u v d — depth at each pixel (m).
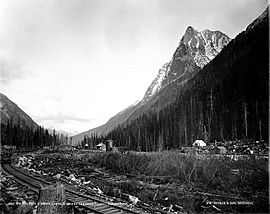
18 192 11.88
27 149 46.69
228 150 25.03
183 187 17.72
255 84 39.53
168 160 21.83
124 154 27.45
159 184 19.00
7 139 48.34
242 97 37.72
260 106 34.03
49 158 31.58
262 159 18.31
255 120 32.59
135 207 11.02
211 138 32.69
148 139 36.28
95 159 29.45
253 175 17.12
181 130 34.44
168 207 13.88
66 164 28.45
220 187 17.12
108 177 22.34
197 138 33.00
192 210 13.94
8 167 23.41
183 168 20.09
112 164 26.25
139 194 16.14
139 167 23.58
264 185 16.00
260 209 13.73
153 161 22.98
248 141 29.19
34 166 26.50
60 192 6.12
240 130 32.62
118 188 17.36
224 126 34.12
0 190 11.05
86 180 20.61
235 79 43.62
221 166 19.00
